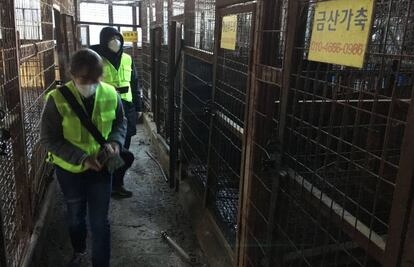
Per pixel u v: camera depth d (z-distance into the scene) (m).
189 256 3.02
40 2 3.61
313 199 1.53
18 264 2.27
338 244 1.43
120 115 2.58
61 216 3.59
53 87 4.50
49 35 4.28
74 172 2.42
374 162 1.83
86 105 2.34
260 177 2.04
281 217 1.80
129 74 4.03
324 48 1.35
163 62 5.27
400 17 2.00
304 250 1.66
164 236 3.27
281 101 1.70
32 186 2.90
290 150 1.73
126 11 9.13
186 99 3.96
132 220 3.60
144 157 5.41
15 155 2.40
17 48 2.41
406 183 1.02
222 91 2.78
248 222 2.13
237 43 2.40
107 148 2.38
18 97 2.45
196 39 3.72
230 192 2.75
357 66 1.17
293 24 1.58
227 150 2.75
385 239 1.17
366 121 1.85
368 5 1.12
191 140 3.84
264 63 1.91
